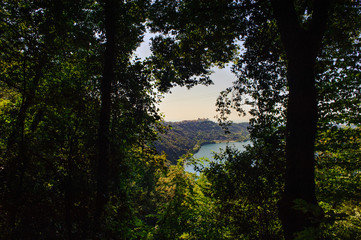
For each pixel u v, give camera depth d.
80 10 7.74
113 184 6.70
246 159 5.69
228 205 5.78
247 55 7.67
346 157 8.58
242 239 5.84
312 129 4.29
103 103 6.84
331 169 8.69
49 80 7.54
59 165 5.62
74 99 6.52
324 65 7.78
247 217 5.50
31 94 6.59
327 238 3.59
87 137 6.68
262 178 5.54
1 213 4.66
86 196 5.54
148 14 8.55
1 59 6.51
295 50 4.65
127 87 7.68
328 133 8.52
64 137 6.16
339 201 8.13
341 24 7.78
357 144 8.03
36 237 4.83
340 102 8.41
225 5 7.25
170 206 7.48
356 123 8.29
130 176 8.62
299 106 4.37
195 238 6.69
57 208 5.05
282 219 4.32
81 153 6.20
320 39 4.60
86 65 8.27
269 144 5.78
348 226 6.43
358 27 7.88
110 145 7.14
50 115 6.50
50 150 5.77
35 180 5.39
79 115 6.64
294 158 4.31
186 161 7.55
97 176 6.20
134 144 8.41
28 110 7.21
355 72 7.89
